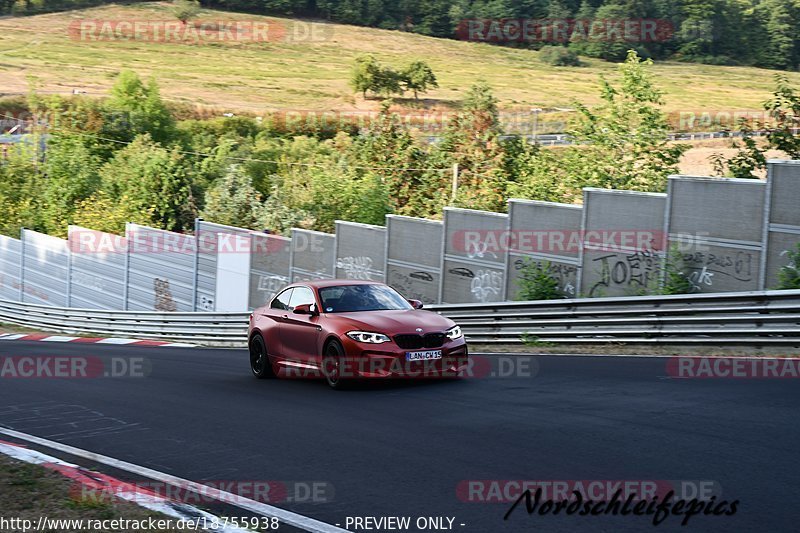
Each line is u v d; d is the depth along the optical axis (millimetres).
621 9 149000
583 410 10836
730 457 8203
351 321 13977
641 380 13047
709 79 128625
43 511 7520
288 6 159375
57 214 62406
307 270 31812
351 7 160250
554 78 133750
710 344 16250
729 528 6348
